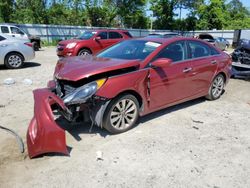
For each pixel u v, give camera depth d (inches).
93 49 535.8
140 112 189.9
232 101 263.3
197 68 225.5
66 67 181.0
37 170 138.6
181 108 235.1
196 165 145.9
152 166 143.9
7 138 171.9
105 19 1549.0
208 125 199.8
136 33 1293.1
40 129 146.1
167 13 1764.3
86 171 138.5
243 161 151.4
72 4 1407.5
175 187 127.7
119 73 174.4
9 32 689.6
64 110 161.2
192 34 1577.3
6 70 411.5
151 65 188.5
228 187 128.8
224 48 1067.3
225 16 1892.2
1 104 237.6
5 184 127.8
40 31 1062.4
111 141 169.9
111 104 169.5
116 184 129.0
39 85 310.8
